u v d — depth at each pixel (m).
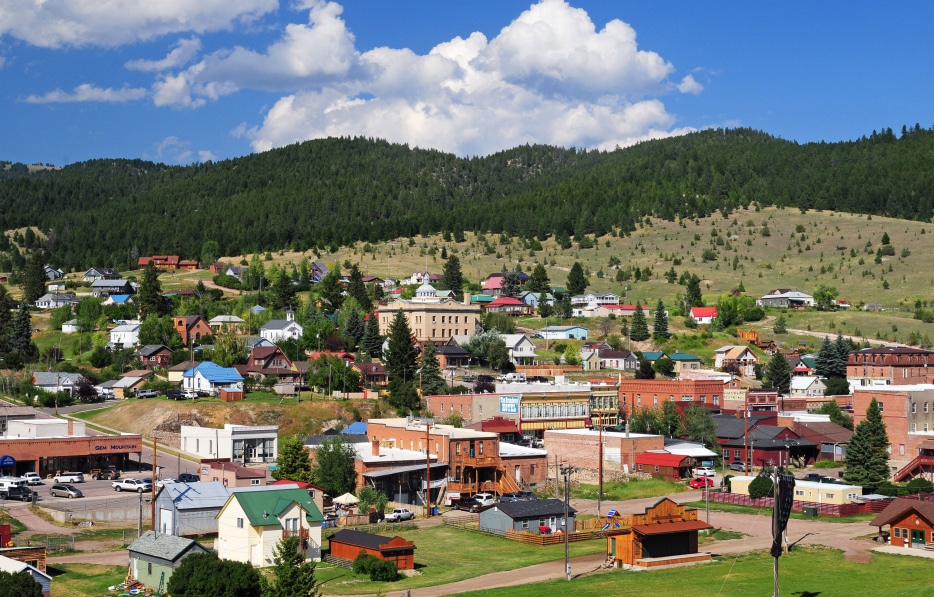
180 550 77.12
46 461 127.25
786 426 151.38
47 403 168.62
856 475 125.81
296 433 153.62
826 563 88.00
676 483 130.12
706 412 156.00
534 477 132.75
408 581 80.88
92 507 107.38
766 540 98.50
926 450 135.50
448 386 183.38
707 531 103.06
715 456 140.00
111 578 80.50
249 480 114.06
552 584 79.25
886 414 148.25
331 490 117.62
